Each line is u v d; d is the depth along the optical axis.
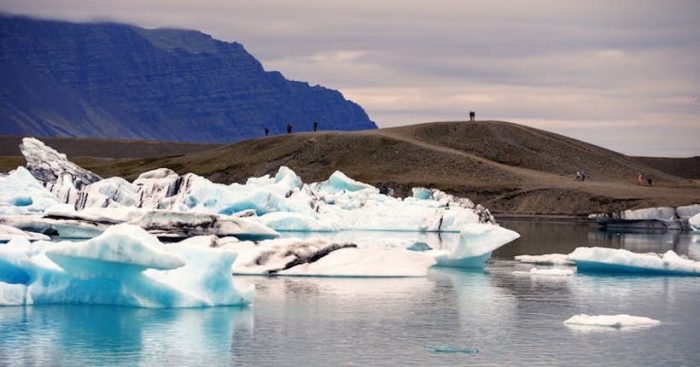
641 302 54.22
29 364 37.53
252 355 39.34
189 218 87.38
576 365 38.56
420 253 69.81
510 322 47.09
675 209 150.88
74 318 45.28
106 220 86.06
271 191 111.94
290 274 62.09
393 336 43.38
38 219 85.88
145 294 48.16
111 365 37.50
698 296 56.59
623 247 100.25
